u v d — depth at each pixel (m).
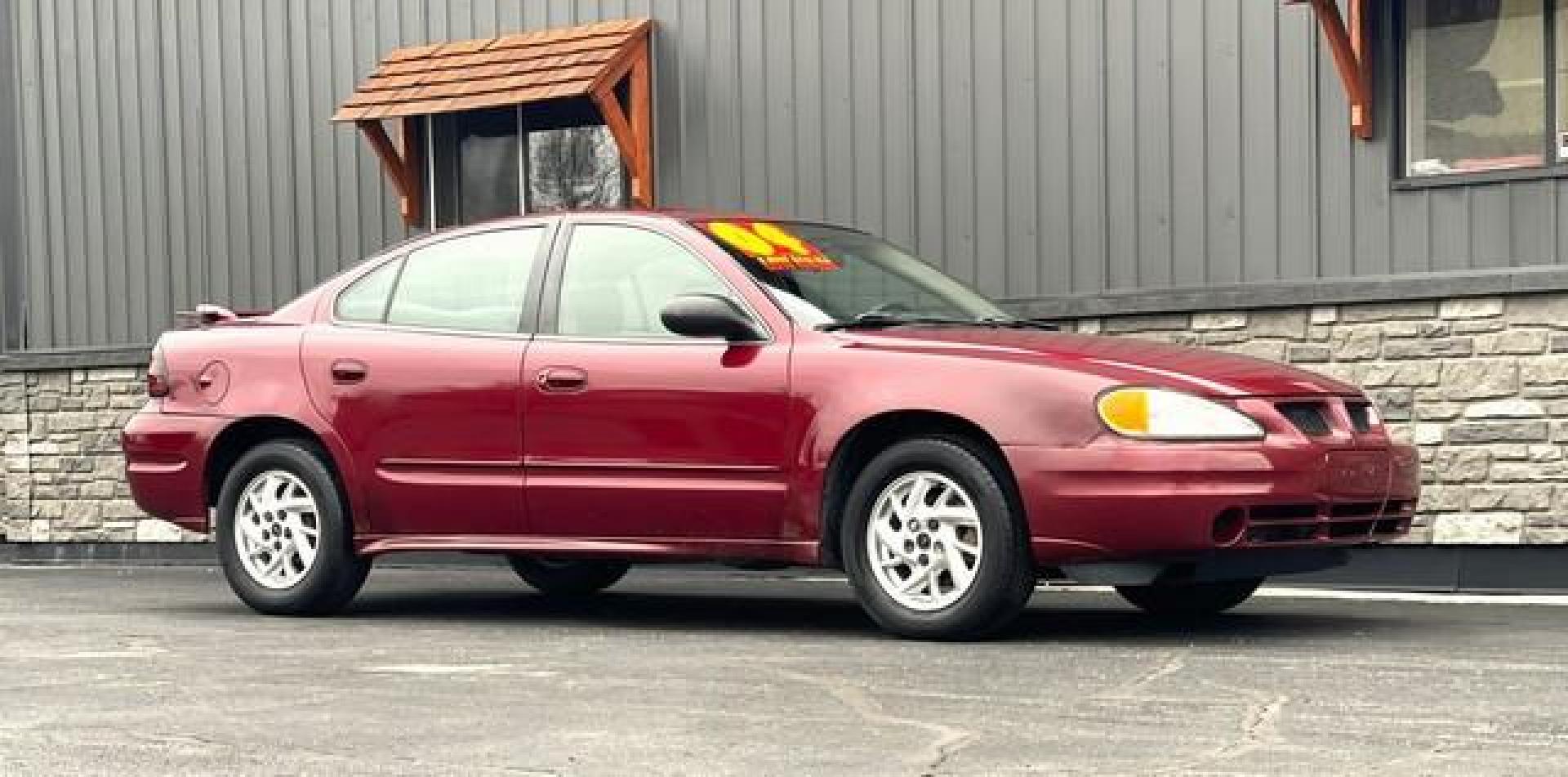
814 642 7.68
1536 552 9.73
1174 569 7.38
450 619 8.89
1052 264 11.17
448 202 13.65
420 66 13.12
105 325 14.61
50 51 14.80
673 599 9.98
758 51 12.17
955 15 11.46
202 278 14.24
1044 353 7.56
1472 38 10.14
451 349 8.62
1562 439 9.62
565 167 13.29
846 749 5.28
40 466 14.68
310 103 13.80
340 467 8.84
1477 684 6.29
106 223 14.60
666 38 12.52
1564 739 5.30
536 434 8.37
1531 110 10.02
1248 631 7.95
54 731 5.70
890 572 7.70
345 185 13.72
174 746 5.45
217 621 8.83
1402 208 10.19
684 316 7.90
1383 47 10.23
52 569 13.37
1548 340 9.66
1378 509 7.75
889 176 11.72
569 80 12.30
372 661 7.20
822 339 7.88
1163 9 10.80
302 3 13.80
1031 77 11.23
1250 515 7.27
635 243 8.47
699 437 8.02
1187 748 5.23
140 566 13.91
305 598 8.92
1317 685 6.28
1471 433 9.85
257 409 9.03
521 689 6.42
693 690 6.34
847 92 11.85
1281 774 4.87
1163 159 10.82
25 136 14.91
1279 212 10.51
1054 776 4.89
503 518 8.48
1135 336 10.82
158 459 9.32
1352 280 10.13
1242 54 10.59
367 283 9.05
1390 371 10.07
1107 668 6.75
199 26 14.20
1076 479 7.30
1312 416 7.55
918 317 8.26
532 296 8.58
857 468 7.94
